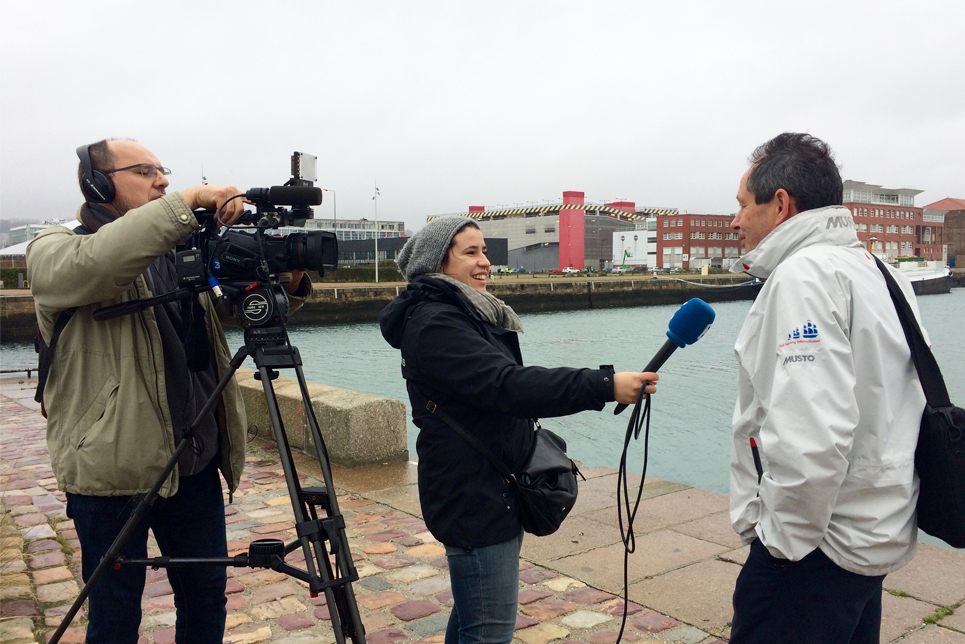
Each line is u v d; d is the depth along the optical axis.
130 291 2.21
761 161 1.92
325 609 3.42
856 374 1.65
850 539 1.63
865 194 93.38
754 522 1.80
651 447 12.38
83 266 1.98
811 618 1.69
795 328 1.63
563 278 70.25
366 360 26.77
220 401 2.44
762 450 1.64
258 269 2.01
